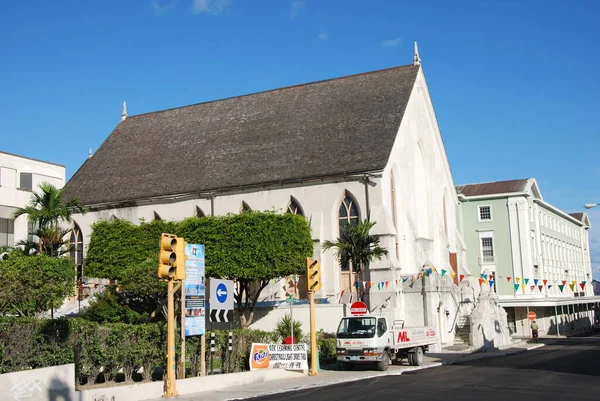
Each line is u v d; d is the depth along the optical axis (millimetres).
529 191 77375
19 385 18031
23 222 55688
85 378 24500
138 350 24641
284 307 42719
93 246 44312
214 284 27156
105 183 56125
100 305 34656
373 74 53969
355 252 39531
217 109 59062
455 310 47406
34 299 31312
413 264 47188
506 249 75688
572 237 102562
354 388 23250
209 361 27375
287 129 52156
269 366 28484
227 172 50594
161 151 57188
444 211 58375
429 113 55844
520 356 38688
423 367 32344
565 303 67812
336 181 45562
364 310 33781
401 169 48031
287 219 39344
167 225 42844
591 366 30328
